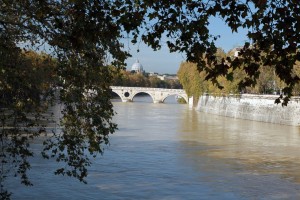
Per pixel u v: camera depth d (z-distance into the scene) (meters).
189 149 50.38
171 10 9.32
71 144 14.48
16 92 14.16
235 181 33.06
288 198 28.36
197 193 29.20
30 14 12.99
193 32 9.11
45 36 13.76
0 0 13.36
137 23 9.23
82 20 9.62
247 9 8.52
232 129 78.56
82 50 13.31
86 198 26.98
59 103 14.38
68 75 13.73
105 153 44.53
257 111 102.75
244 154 47.06
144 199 27.36
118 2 9.89
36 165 35.25
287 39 8.16
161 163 40.22
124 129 74.19
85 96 14.13
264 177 34.78
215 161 42.09
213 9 8.73
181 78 161.62
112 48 13.54
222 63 8.78
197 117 112.06
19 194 26.88
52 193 27.61
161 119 102.19
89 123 14.35
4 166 29.36
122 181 31.97
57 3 12.99
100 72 13.88
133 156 43.72
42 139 46.84
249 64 8.62
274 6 8.30
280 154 47.56
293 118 88.88
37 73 14.28
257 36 8.47
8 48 13.83
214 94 121.00
